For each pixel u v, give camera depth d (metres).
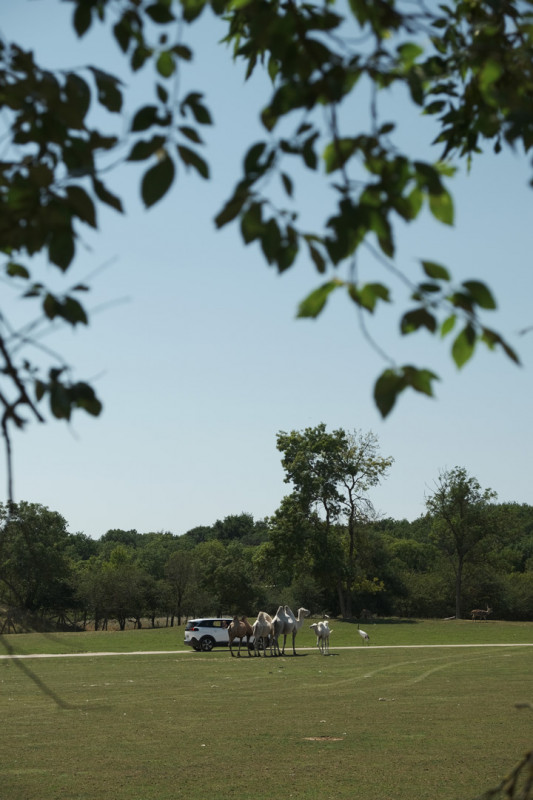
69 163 3.49
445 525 105.06
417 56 3.29
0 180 3.43
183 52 3.54
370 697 29.11
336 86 3.09
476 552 105.75
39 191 3.23
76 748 19.45
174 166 3.15
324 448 93.00
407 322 3.09
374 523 94.94
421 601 108.88
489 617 102.88
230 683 34.12
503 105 3.18
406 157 3.08
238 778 16.09
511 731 21.52
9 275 3.82
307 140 3.18
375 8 3.27
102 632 75.94
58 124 3.43
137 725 22.91
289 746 19.48
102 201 3.24
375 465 93.38
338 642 67.50
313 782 15.70
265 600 110.12
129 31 3.51
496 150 5.34
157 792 14.95
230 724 22.92
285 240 3.21
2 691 31.38
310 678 36.34
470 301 3.02
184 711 25.67
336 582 94.00
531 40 3.81
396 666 42.62
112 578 94.06
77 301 3.36
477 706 26.50
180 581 111.12
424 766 17.14
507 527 103.06
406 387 3.09
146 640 66.81
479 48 3.49
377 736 20.77
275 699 28.62
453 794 14.55
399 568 135.00
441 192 3.08
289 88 3.14
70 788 15.31
